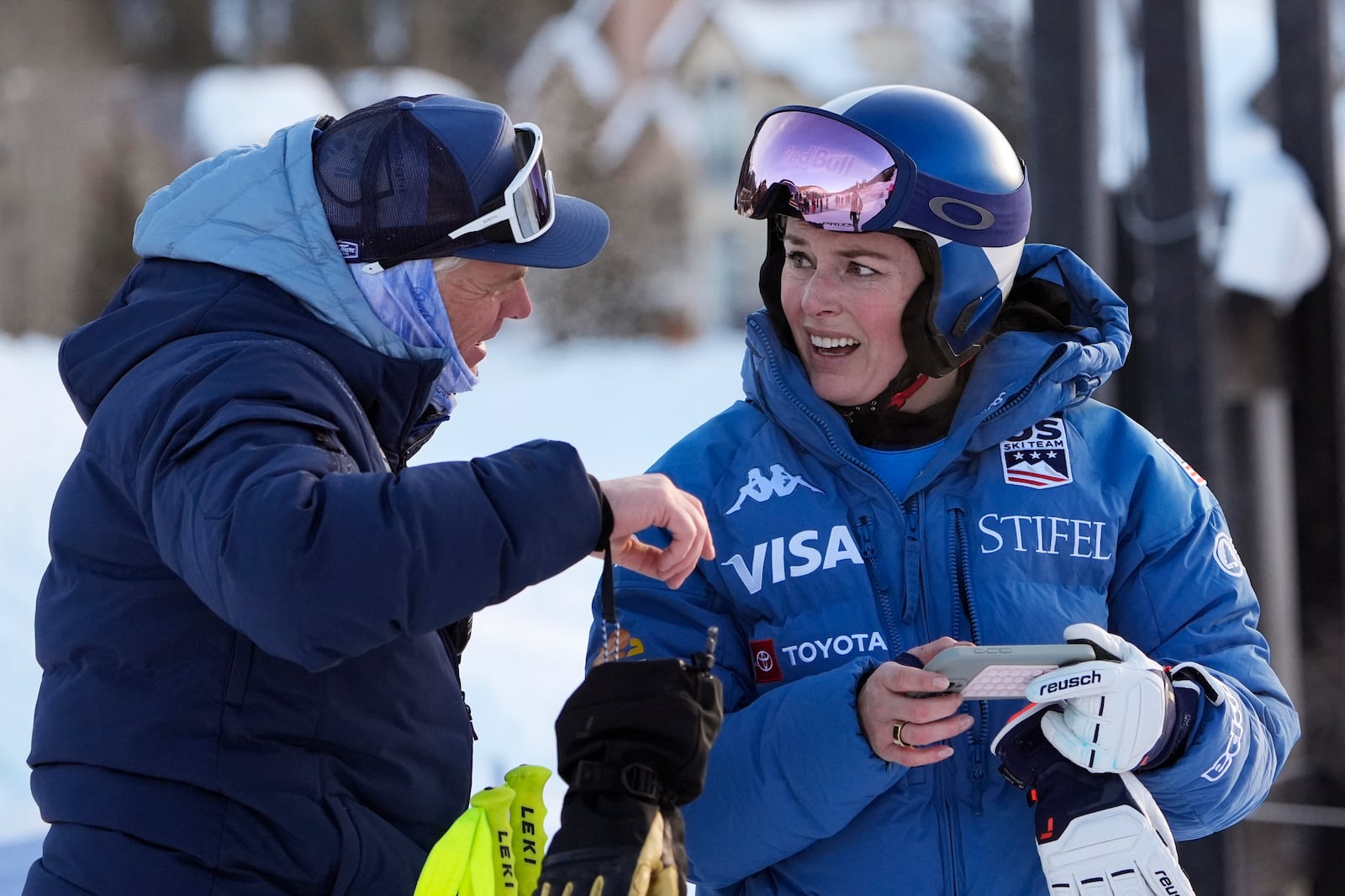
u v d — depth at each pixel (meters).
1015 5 59.69
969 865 3.38
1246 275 7.82
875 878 3.38
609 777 2.79
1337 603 8.05
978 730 3.43
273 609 2.61
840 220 3.41
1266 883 7.33
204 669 2.96
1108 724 3.11
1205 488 3.75
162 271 3.15
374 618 2.63
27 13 53.97
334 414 2.92
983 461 3.59
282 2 69.31
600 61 62.97
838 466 3.55
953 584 3.50
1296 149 8.05
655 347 50.09
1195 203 7.06
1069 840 3.19
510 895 3.09
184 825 2.93
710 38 64.44
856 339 3.51
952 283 3.48
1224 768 3.34
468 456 26.39
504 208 3.16
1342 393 7.99
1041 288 3.88
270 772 2.96
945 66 63.19
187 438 2.79
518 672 9.91
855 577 3.49
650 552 3.12
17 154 49.34
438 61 72.69
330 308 3.08
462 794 3.26
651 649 3.53
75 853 2.96
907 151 3.44
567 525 2.79
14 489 14.27
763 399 3.64
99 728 2.97
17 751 8.88
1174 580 3.62
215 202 3.12
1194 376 7.06
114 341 3.06
